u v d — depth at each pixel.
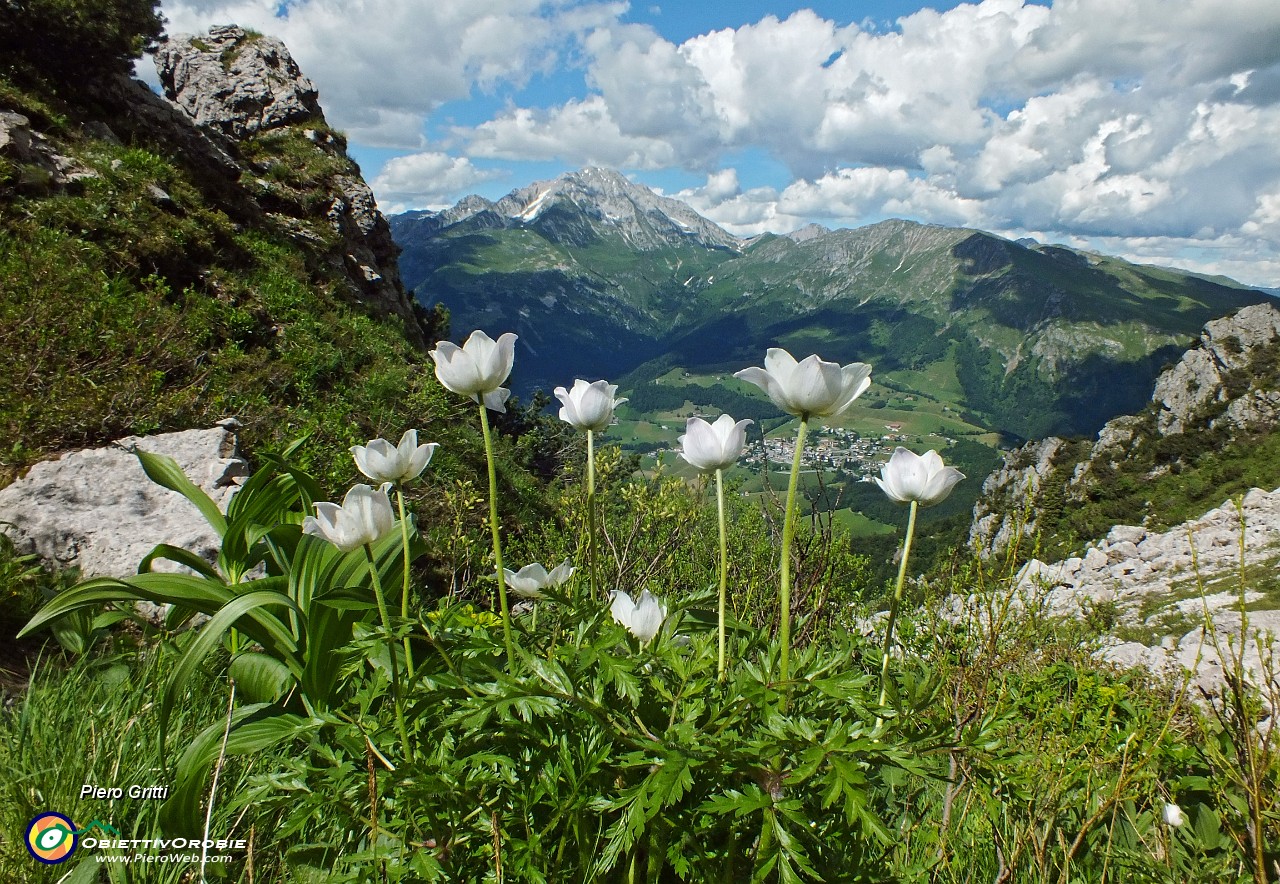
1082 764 2.38
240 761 2.45
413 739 2.05
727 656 2.11
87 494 4.55
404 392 12.08
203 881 1.76
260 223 16.38
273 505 3.50
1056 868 2.25
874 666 2.28
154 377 6.87
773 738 1.65
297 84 23.80
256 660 2.84
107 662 3.11
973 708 2.38
